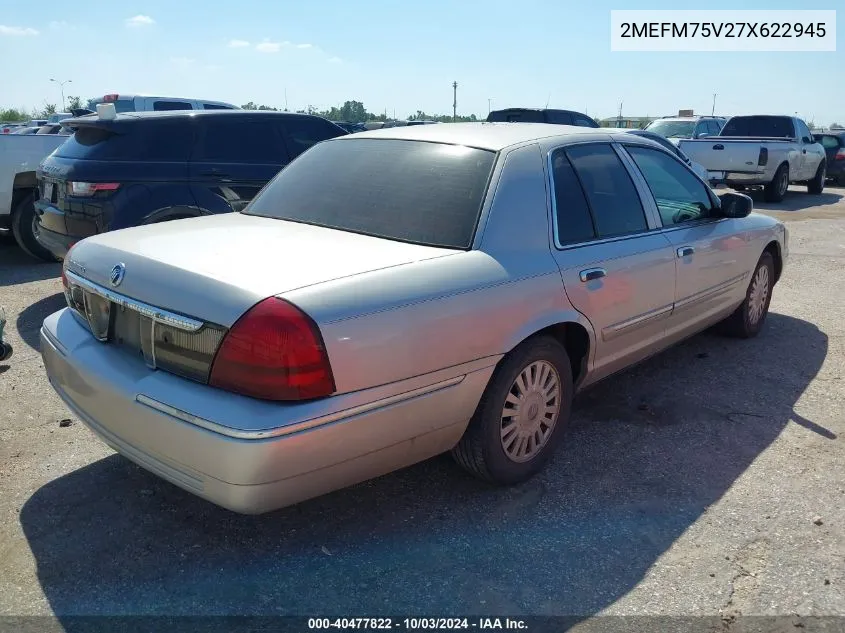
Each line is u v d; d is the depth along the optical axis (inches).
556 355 138.1
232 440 97.1
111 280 116.6
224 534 123.1
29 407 171.3
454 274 118.4
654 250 161.9
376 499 134.3
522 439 136.4
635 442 158.1
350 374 103.7
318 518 128.1
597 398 181.5
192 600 107.3
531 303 129.0
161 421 103.8
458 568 115.1
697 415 172.1
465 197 131.3
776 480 142.6
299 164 162.6
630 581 112.6
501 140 143.8
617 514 130.4
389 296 108.9
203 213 259.1
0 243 383.9
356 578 112.6
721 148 617.0
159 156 254.1
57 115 1015.0
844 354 216.1
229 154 269.3
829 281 313.3
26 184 317.7
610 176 159.5
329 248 120.0
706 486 140.3
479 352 120.7
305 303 101.0
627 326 156.6
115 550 118.3
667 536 124.0
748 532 125.2
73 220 244.7
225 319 100.3
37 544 119.2
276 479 100.3
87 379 117.5
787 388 189.2
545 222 137.8
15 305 258.5
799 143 655.1
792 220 511.8
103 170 243.3
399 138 152.9
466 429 128.0
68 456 148.2
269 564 115.6
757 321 229.1
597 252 146.6
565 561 117.0
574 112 604.4
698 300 184.1
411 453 118.3
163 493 134.8
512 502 133.9
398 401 110.6
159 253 116.0
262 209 152.4
